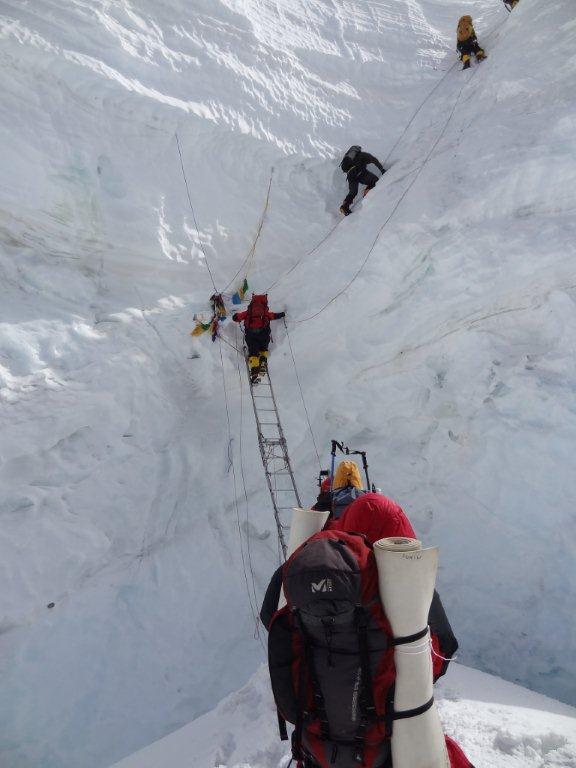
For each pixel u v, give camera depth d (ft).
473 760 9.17
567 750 9.30
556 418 22.59
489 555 23.53
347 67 37.17
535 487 22.91
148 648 22.89
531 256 23.08
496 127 27.43
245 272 29.07
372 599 6.04
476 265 24.14
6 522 21.39
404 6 42.65
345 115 35.14
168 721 22.11
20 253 24.12
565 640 21.20
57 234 24.89
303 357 26.94
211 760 11.44
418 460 26.02
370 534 7.59
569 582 21.65
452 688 12.60
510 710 11.35
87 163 25.49
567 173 23.47
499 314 24.12
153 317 25.95
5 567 21.17
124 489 23.67
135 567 23.79
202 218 28.58
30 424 21.94
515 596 22.62
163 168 27.91
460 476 24.84
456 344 24.98
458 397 25.00
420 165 29.14
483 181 25.43
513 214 24.47
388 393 26.53
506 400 23.82
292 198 31.55
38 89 24.84
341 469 10.58
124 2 28.94
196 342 26.37
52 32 25.84
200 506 25.54
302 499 26.68
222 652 23.88
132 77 27.50
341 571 5.85
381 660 5.98
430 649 6.25
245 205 30.04
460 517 24.53
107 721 21.44
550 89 27.30
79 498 22.74
